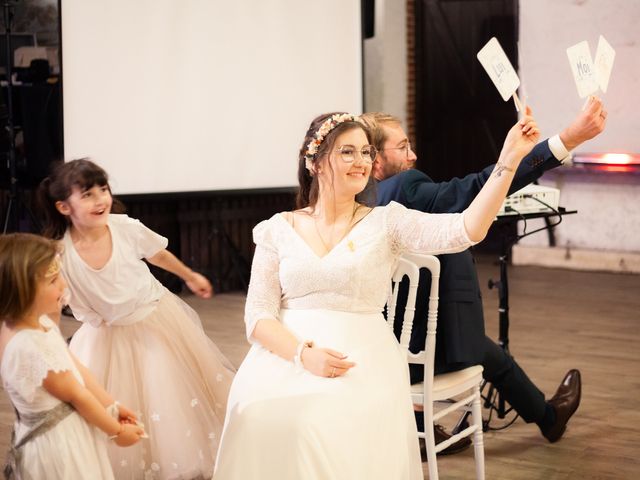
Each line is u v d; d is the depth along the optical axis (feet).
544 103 24.79
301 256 8.02
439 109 30.22
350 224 8.18
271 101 21.36
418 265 9.05
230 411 7.73
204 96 20.54
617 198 24.23
